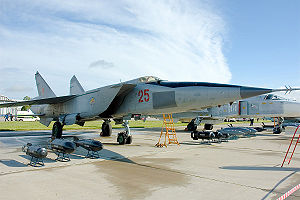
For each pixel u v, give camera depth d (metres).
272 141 14.07
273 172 6.23
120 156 8.44
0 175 5.70
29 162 7.21
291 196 4.38
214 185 5.03
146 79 11.52
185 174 5.94
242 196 4.34
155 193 4.49
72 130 23.62
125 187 4.85
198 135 12.84
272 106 19.70
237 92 7.99
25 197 4.23
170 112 10.38
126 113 11.81
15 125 32.91
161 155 8.76
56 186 4.87
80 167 6.63
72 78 19.89
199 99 8.84
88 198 4.20
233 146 11.54
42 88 19.52
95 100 12.54
